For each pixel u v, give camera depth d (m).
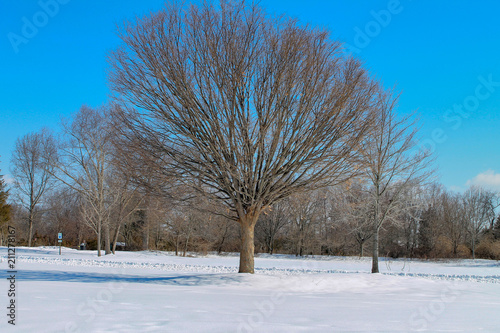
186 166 14.69
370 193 22.48
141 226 46.31
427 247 48.66
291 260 38.34
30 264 23.23
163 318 6.83
